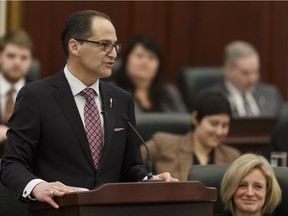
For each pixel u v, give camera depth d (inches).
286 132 482.3
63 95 299.0
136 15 663.8
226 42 681.6
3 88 514.9
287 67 689.0
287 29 687.7
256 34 685.3
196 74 595.5
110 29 295.7
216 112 421.4
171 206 265.0
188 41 676.1
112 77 545.3
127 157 310.8
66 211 263.7
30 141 293.4
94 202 256.4
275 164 448.5
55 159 295.4
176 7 672.4
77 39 296.0
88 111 301.1
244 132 507.2
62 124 295.4
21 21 635.5
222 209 342.0
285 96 689.0
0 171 296.2
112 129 301.7
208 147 426.0
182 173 420.2
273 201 336.8
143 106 531.5
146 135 455.8
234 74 584.1
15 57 515.2
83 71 299.9
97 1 653.9
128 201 259.3
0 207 328.2
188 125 461.1
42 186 273.4
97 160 298.5
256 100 589.0
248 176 333.7
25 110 295.3
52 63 644.1
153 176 290.4
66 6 646.5
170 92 544.4
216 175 345.4
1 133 344.8
